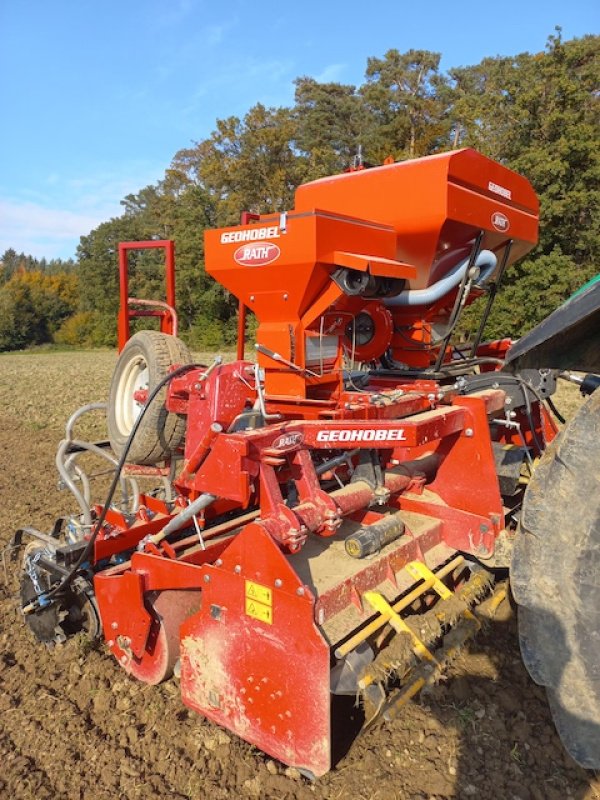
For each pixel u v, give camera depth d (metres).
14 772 2.79
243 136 39.88
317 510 2.71
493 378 3.75
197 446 2.91
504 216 4.32
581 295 2.25
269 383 3.86
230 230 3.76
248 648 2.53
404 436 2.79
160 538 3.23
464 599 3.03
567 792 2.52
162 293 43.84
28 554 3.67
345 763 2.69
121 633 3.20
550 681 2.18
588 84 22.45
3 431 10.84
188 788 2.64
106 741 2.97
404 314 4.61
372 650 2.51
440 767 2.65
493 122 23.62
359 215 4.09
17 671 3.57
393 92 40.88
